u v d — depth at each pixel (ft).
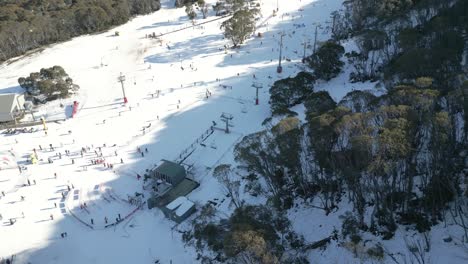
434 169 182.70
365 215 202.49
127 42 573.33
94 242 247.70
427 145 191.93
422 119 182.70
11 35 553.23
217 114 365.40
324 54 376.27
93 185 293.64
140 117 374.63
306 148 221.05
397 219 195.00
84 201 279.69
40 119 392.88
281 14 621.72
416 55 251.19
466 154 198.29
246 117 355.56
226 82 422.82
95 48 561.43
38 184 300.40
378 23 434.30
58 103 420.36
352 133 186.80
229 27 507.30
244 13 511.81
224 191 265.75
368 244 187.93
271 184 238.48
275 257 161.58
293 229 211.61
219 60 481.05
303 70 428.15
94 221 263.29
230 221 198.49
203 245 214.69
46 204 281.13
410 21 381.60
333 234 201.77
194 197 270.46
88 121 378.94
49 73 429.38
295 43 507.71
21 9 625.82
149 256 232.12
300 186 234.17
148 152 322.96
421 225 186.19
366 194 209.36
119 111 388.98
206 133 337.72
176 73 457.27
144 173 300.81
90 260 236.02
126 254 236.43
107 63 508.94
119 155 323.37
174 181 279.69
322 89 364.38
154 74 460.55
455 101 191.93
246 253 159.63
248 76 431.84
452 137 185.98
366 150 171.01
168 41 560.61
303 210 223.71
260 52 492.13
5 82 479.82
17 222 268.00
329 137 195.93
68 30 616.80
